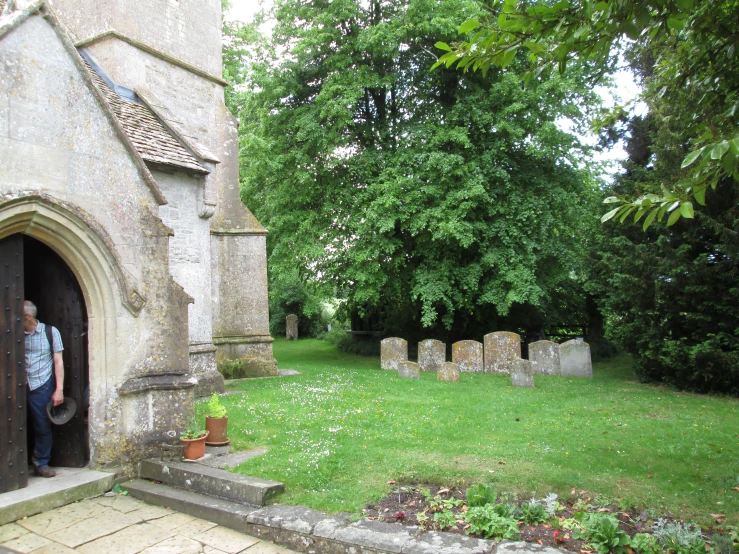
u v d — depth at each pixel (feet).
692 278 34.68
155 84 36.32
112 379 18.25
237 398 31.04
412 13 46.55
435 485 17.20
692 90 22.47
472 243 49.19
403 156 48.03
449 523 13.91
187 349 20.67
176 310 20.31
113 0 33.50
